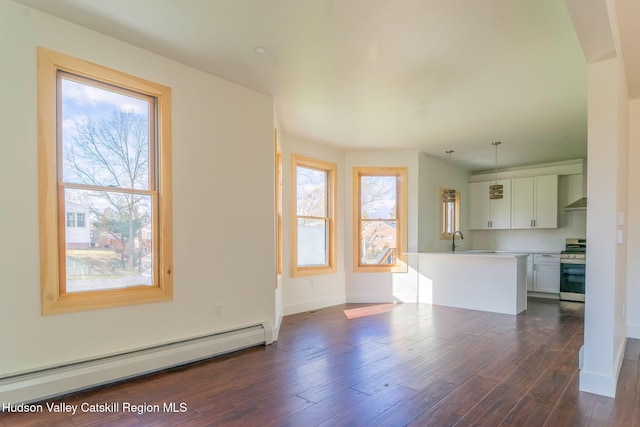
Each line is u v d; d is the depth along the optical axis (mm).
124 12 2461
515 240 7664
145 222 3064
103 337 2764
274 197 3992
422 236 6418
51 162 2543
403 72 3312
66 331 2592
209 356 3330
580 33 2246
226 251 3549
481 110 4316
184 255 3244
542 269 6855
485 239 8062
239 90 3676
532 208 7211
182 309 3219
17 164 2414
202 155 3379
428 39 2732
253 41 2807
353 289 6230
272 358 3359
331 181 6113
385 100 4008
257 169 3832
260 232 3850
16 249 2404
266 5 2332
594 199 2650
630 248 4000
